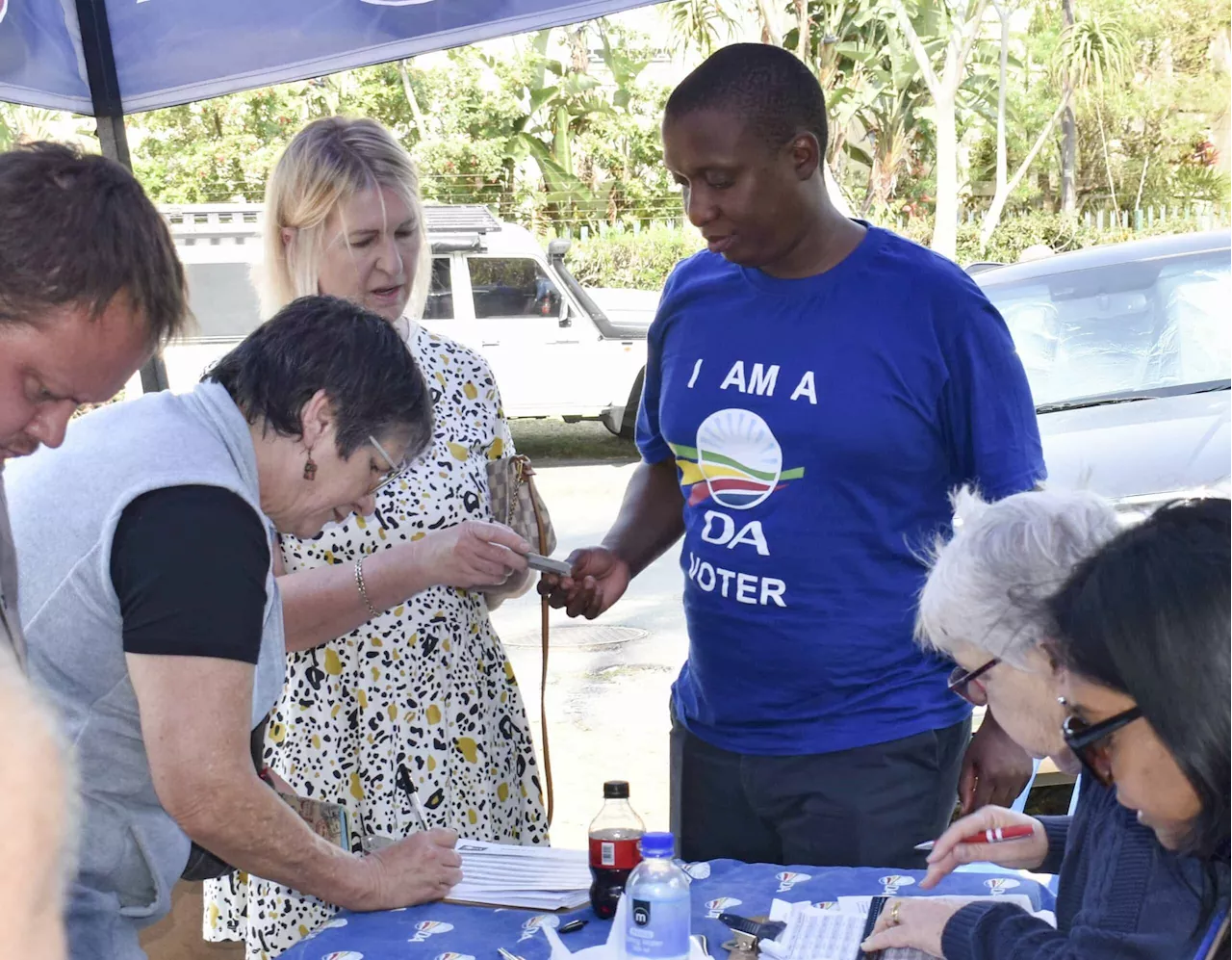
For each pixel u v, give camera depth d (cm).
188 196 1803
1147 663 117
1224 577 117
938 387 221
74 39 326
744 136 213
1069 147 2205
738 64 216
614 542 269
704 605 238
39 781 53
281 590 223
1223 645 115
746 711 234
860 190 2178
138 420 165
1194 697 115
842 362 222
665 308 252
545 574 258
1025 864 187
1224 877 130
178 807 160
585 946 185
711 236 224
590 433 1287
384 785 234
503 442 261
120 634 159
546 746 256
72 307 133
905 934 170
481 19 310
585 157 2003
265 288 254
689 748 247
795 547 225
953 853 187
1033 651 150
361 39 316
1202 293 509
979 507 166
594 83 1953
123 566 155
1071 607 128
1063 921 164
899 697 225
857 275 224
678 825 252
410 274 253
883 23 1870
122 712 163
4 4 301
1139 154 2341
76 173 137
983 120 2245
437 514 242
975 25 1709
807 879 202
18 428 142
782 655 228
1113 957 138
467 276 1104
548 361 1109
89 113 333
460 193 1938
